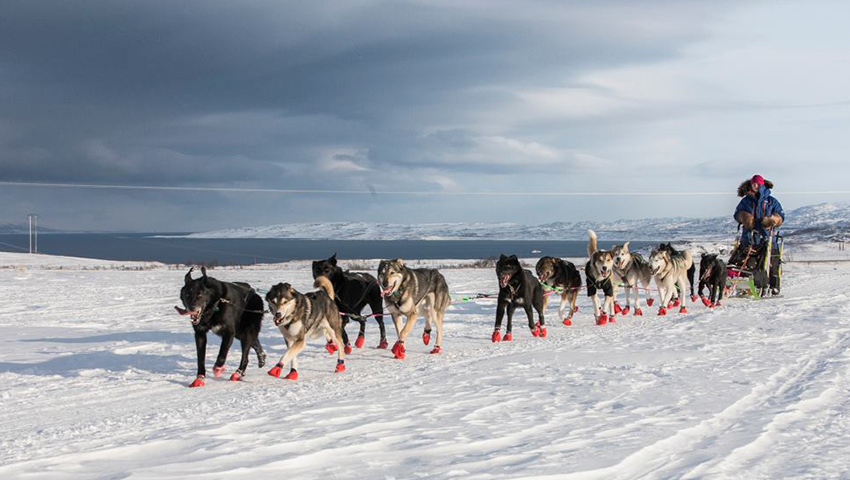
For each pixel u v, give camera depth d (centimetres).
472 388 762
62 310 1831
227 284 885
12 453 530
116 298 2217
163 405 729
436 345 1108
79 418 671
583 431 553
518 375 845
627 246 1588
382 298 1116
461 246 19712
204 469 458
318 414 638
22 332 1377
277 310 853
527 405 662
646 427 562
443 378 845
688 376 802
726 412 619
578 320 1567
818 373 807
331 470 455
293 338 899
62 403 747
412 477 437
